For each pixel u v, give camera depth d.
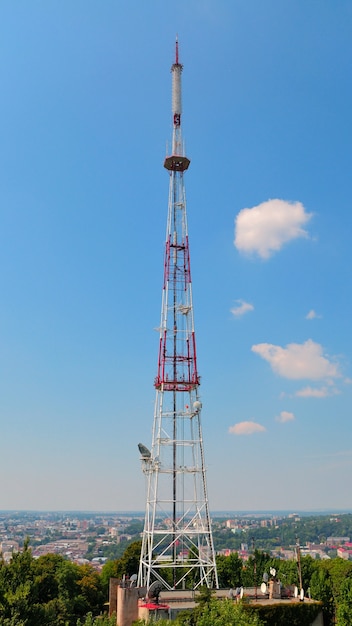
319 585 95.25
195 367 98.06
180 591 82.06
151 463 92.81
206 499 92.56
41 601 107.12
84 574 134.88
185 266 102.69
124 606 72.81
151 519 91.06
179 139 107.25
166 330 99.38
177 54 110.31
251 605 70.00
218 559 121.19
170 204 105.50
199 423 96.00
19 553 64.62
